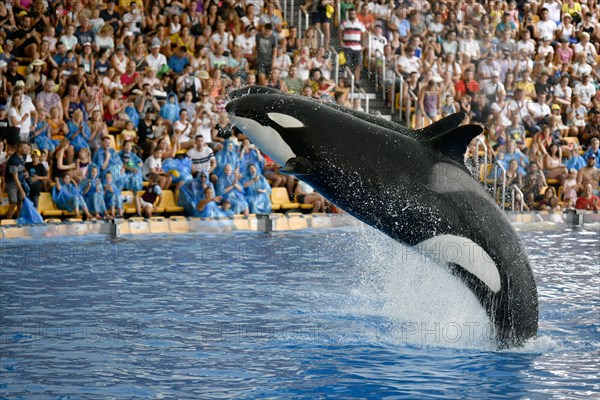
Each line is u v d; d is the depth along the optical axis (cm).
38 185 4119
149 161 4453
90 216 4216
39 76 4588
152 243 3803
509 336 2148
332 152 2055
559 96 5722
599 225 4641
